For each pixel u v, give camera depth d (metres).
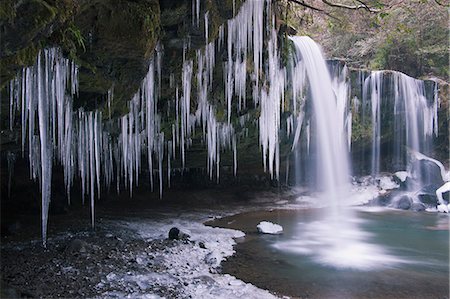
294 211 12.92
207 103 8.47
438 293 5.57
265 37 8.52
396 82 14.90
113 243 7.65
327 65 13.80
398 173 15.06
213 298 5.10
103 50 4.67
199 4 5.48
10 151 9.05
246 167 14.80
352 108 14.41
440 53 17.48
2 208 10.34
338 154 14.27
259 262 6.88
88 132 6.25
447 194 13.60
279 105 10.43
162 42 5.85
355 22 16.12
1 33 2.79
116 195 13.80
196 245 7.80
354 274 6.37
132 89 5.78
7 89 4.66
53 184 12.11
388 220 11.56
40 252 6.87
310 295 5.39
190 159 13.06
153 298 4.98
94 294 5.04
